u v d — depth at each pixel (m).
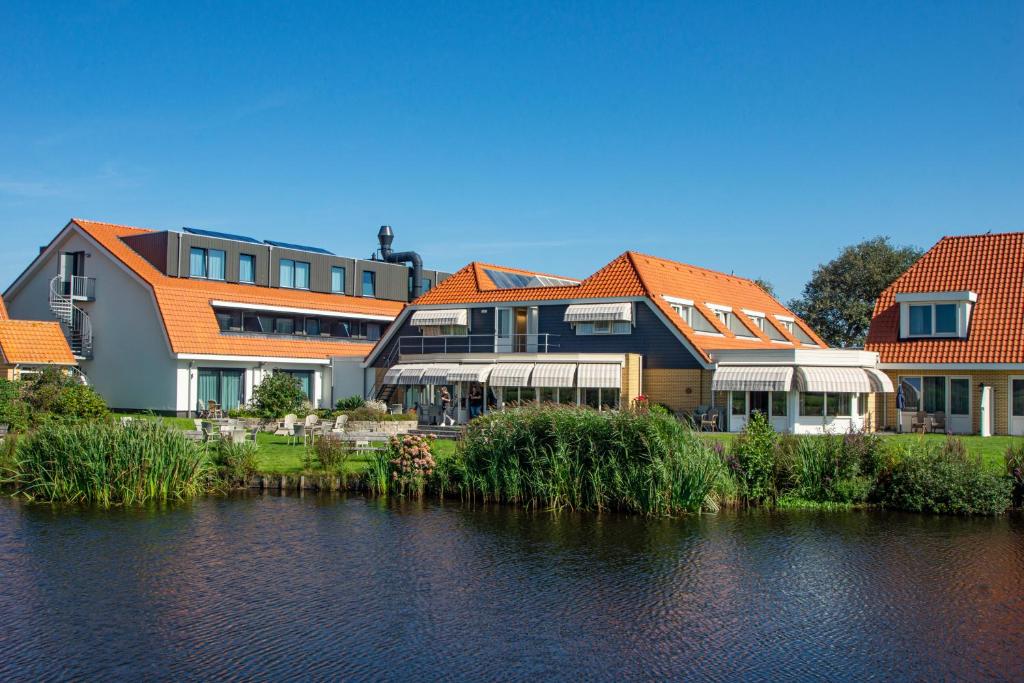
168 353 47.06
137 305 48.72
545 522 22.88
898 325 41.44
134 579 17.70
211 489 26.72
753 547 20.52
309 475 26.84
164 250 50.19
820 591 17.38
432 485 26.25
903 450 25.61
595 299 43.75
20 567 18.45
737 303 51.28
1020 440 33.84
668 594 17.16
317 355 54.19
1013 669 13.83
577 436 24.94
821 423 38.56
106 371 50.22
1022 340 38.12
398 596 16.84
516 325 46.78
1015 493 24.39
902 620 15.86
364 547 20.20
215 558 19.22
